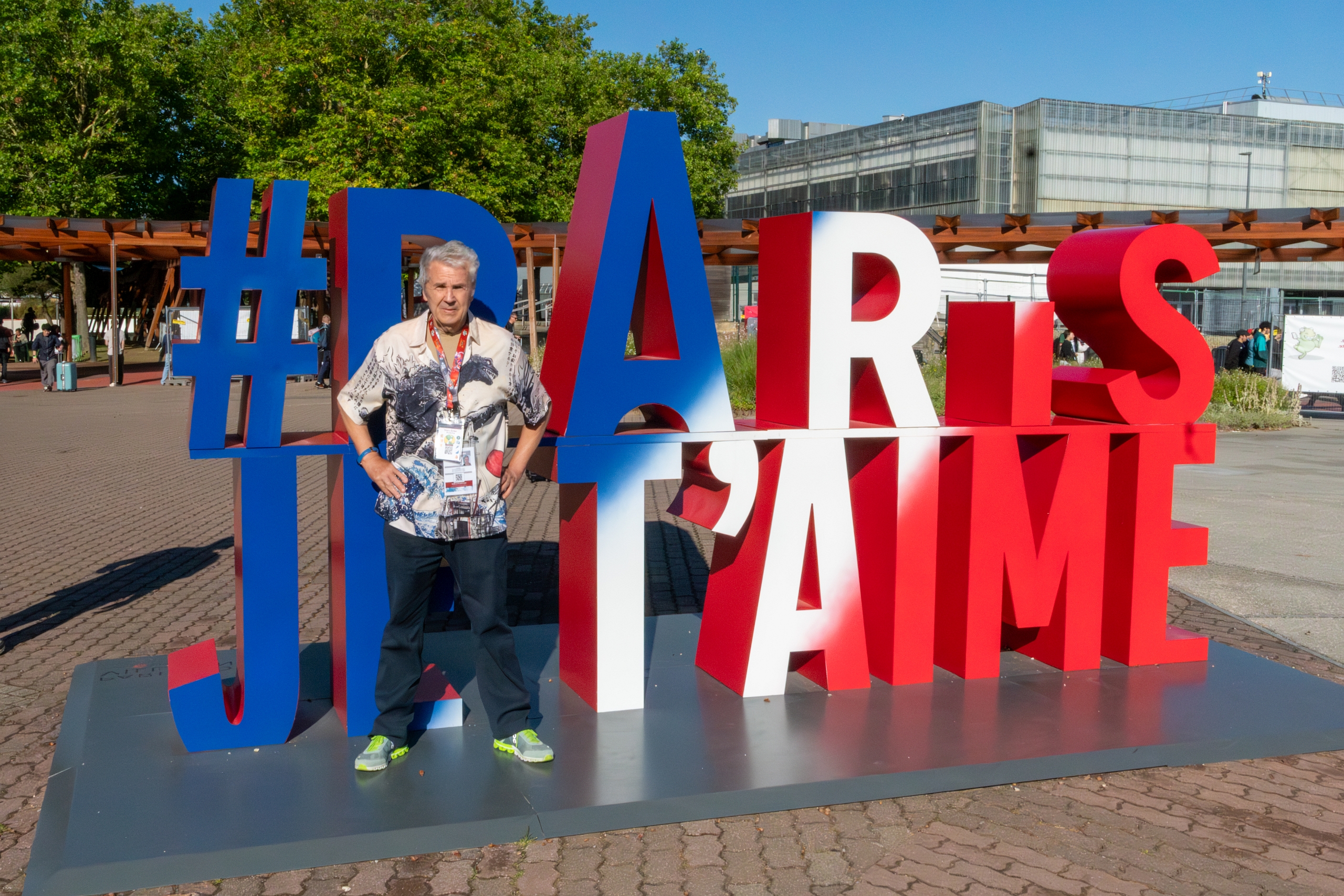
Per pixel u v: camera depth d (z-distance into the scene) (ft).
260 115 89.92
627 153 12.25
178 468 37.14
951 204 222.69
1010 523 14.20
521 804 10.39
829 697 13.61
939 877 9.50
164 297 111.75
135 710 12.89
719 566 14.46
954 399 15.15
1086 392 15.02
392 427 10.76
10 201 103.24
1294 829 10.53
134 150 106.63
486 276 11.97
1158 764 12.03
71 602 18.84
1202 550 15.29
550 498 30.71
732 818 10.64
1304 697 13.89
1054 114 213.66
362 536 11.82
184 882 9.27
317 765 11.31
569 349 12.84
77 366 99.35
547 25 137.08
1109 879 9.50
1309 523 27.17
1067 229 62.49
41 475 35.29
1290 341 61.98
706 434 12.82
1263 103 253.03
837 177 246.06
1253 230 58.80
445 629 17.08
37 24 98.94
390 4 89.45
